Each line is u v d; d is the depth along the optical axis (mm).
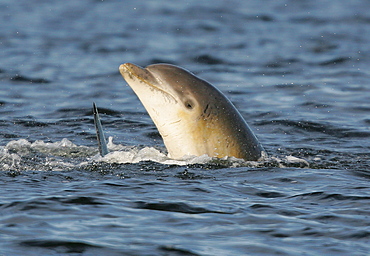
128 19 128625
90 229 24781
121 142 47719
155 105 36625
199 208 27812
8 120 55094
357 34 109625
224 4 148875
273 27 118438
